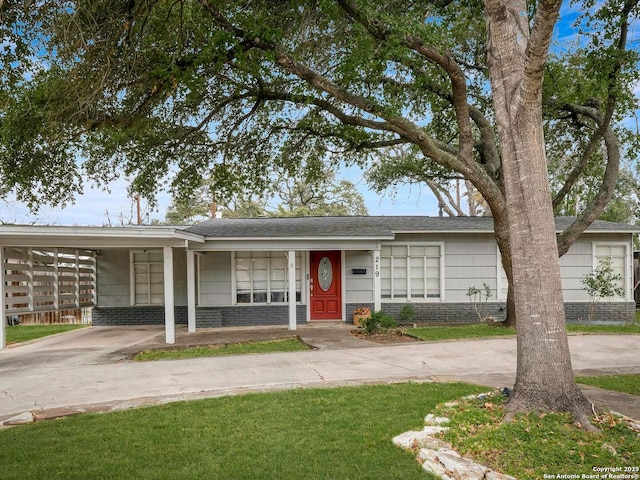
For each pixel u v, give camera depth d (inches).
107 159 486.3
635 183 941.8
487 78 498.0
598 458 142.7
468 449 152.3
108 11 334.6
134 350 389.1
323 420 188.7
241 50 347.6
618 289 533.0
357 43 360.5
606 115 441.4
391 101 398.9
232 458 153.6
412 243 562.6
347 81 390.0
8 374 304.0
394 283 563.2
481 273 564.4
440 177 679.7
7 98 353.7
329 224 570.6
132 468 147.1
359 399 217.5
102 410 212.2
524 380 184.9
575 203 930.1
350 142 501.4
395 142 493.0
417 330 453.7
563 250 440.8
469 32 492.7
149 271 564.1
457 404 202.1
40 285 460.8
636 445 150.8
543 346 182.2
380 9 366.3
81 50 341.1
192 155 510.6
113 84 362.3
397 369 290.5
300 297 555.2
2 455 159.0
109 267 564.1
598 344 369.4
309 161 562.3
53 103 350.0
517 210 190.1
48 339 473.4
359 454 154.6
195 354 369.7
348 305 555.8
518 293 189.9
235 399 223.0
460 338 399.5
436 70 451.5
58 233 385.4
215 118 496.7
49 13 338.0
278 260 553.6
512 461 143.0
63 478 140.6
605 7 397.7
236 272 549.6
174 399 228.8
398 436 169.2
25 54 353.1
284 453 156.7
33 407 221.9
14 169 412.2
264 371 292.5
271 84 461.7
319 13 386.0
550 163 674.8
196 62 346.3
